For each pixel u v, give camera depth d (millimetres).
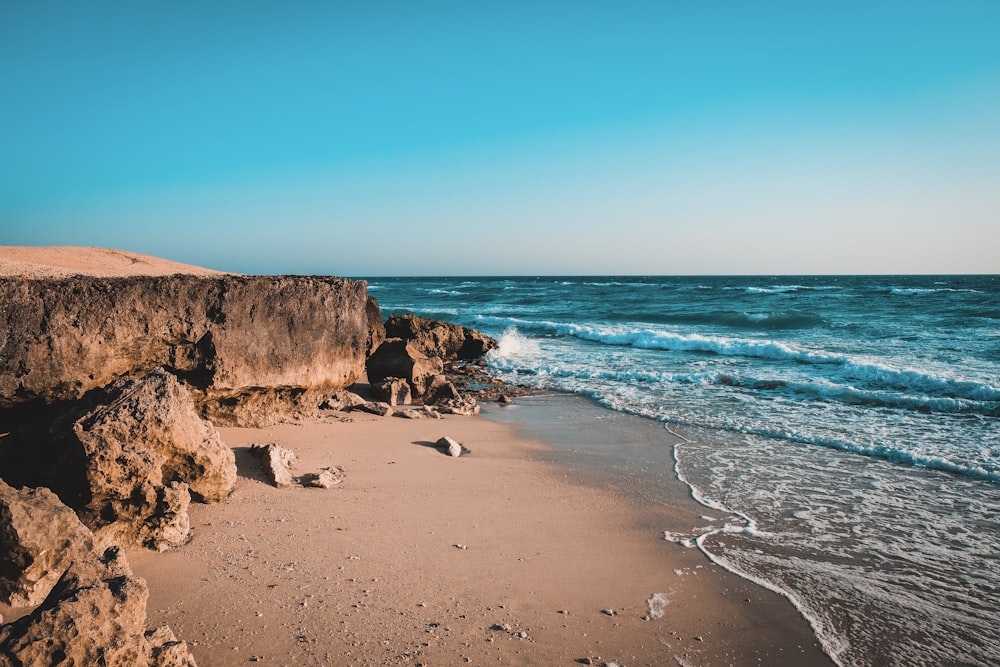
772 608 5855
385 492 8203
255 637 4770
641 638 5266
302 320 11062
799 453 10898
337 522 7039
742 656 5129
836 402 14773
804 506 8430
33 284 7793
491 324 34688
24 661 3223
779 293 56844
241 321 9906
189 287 9328
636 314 40094
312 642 4766
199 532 6449
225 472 7137
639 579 6305
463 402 14789
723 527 7711
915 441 11344
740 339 25828
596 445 11578
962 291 52438
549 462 10414
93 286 8289
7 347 7520
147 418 6363
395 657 4676
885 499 8688
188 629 4805
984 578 6512
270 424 10805
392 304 53406
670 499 8664
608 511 8156
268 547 6262
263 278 10648
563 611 5582
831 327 29828
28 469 6176
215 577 5590
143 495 5863
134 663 3557
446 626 5156
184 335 9281
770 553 7008
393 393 14688
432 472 9266
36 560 4590
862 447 11070
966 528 7734
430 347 22859
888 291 55219
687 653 5105
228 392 9953
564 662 4836
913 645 5371
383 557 6281
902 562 6836
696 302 48750
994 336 25391
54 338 7805
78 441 5672
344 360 12539
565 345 26734
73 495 5770
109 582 3865
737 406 14578
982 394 14555
